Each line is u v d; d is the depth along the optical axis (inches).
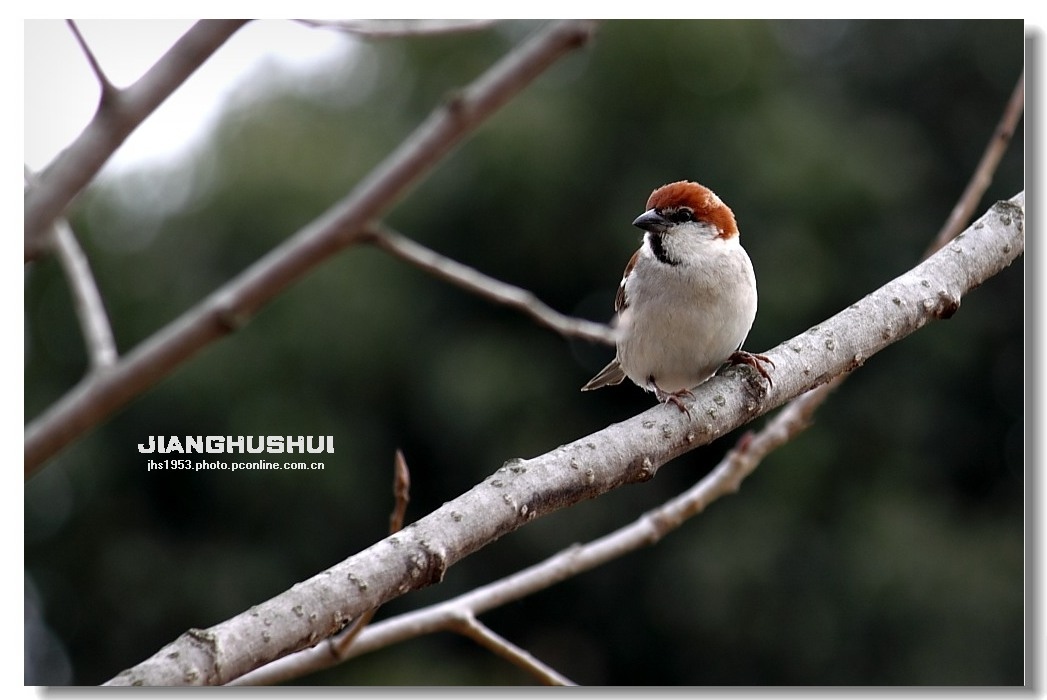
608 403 568.7
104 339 120.5
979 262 153.7
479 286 132.5
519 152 580.4
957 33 582.6
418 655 530.9
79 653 468.4
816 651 518.6
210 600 467.8
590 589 544.7
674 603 531.5
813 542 535.2
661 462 128.0
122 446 481.7
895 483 547.5
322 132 613.3
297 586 99.3
